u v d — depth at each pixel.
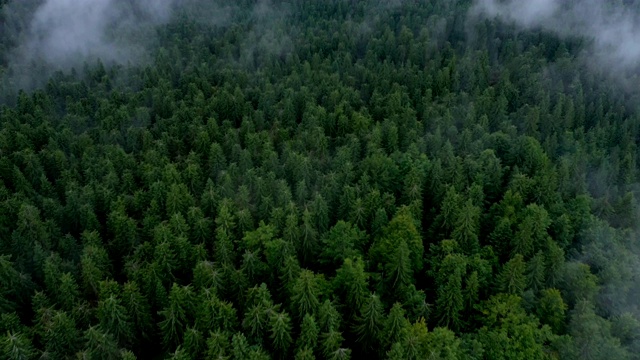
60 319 54.88
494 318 54.53
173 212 76.62
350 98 117.56
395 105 109.88
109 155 94.19
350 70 136.12
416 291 58.97
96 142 107.62
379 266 62.03
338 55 146.88
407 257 58.62
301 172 84.62
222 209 70.00
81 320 60.06
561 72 132.25
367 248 69.44
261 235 65.69
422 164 81.88
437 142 92.00
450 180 79.88
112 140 104.31
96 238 71.81
